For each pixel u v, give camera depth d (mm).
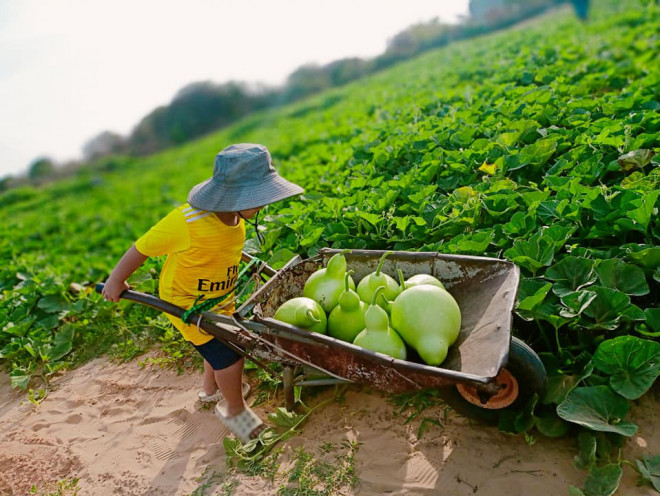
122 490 3578
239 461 3533
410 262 3521
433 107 9297
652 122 5547
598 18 19406
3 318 6102
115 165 36781
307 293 3445
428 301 3059
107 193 22922
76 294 6547
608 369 3162
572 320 3445
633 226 3977
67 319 6273
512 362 3008
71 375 5207
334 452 3441
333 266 3393
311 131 12734
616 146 5184
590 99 7152
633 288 3506
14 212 24156
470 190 4980
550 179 4809
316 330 3217
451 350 3113
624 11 19000
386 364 2748
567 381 3244
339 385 3932
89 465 3891
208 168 18609
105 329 5750
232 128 33469
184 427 4047
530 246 3873
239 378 3516
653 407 3254
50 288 6387
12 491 3801
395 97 12844
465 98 8961
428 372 2643
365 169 6621
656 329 3332
